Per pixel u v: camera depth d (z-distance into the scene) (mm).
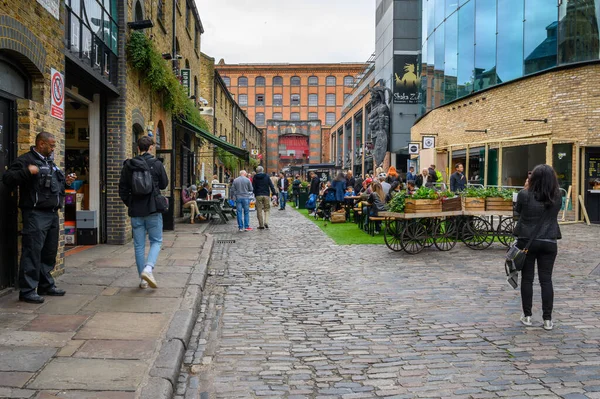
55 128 6977
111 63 10633
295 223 17594
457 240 10945
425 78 28234
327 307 6301
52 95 6867
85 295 6133
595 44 15094
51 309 5449
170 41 16547
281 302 6570
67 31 8133
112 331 4738
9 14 5621
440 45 25203
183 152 20234
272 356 4605
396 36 35219
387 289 7254
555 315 5848
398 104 35281
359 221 15523
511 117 18141
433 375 4141
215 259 9883
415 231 10406
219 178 35250
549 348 4754
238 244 12047
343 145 55375
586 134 15227
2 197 5949
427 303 6453
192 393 3805
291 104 83500
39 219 5660
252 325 5551
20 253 6262
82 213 10703
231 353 4676
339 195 17578
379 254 10398
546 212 5344
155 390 3463
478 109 20609
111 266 8125
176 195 19062
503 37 18625
